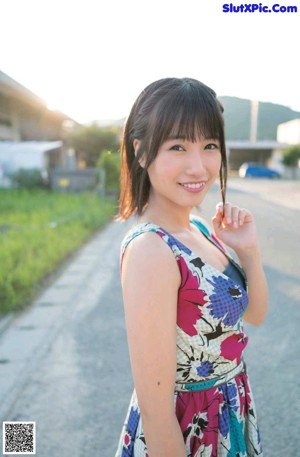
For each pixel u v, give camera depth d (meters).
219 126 1.01
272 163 34.75
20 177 15.22
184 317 0.99
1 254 5.34
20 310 4.16
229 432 1.11
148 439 0.94
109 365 3.06
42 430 2.37
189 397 1.08
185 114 0.96
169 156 0.99
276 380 2.78
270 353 3.14
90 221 8.90
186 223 1.18
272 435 2.28
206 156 1.02
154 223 1.10
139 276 0.92
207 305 0.98
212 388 1.09
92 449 2.21
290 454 2.14
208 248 1.19
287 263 5.03
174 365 0.94
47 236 6.91
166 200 1.10
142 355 0.91
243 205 8.30
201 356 1.04
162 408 0.92
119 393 2.71
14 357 3.20
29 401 2.63
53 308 4.23
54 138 24.22
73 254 6.63
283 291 4.34
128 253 0.97
